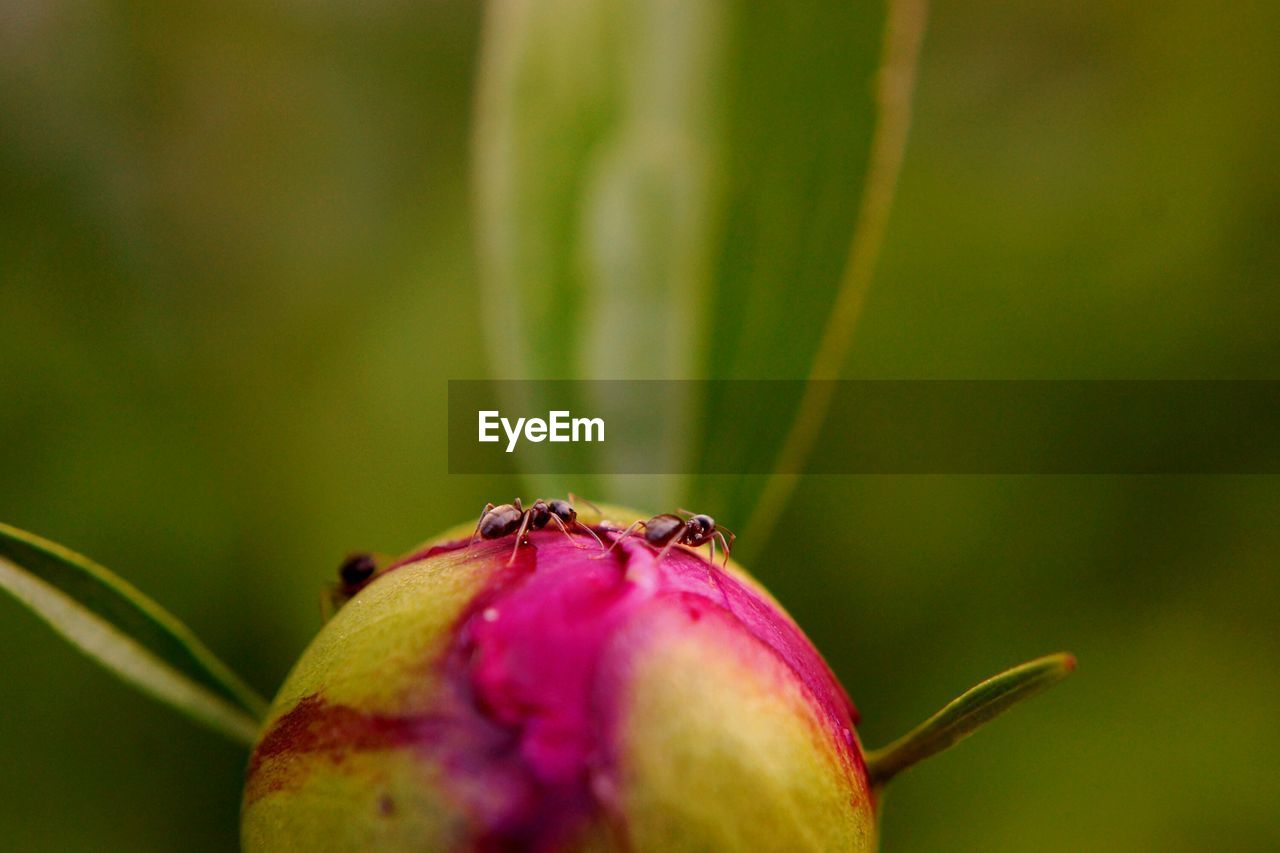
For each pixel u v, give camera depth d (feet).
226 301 0.70
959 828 0.66
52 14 0.68
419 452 0.69
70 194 0.68
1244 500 0.68
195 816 0.64
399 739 0.47
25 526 0.66
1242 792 0.66
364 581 0.52
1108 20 0.75
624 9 0.59
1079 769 0.66
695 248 0.59
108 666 0.54
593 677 0.47
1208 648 0.67
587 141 0.59
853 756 0.50
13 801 0.64
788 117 0.58
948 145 0.76
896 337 0.73
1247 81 0.72
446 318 0.72
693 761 0.47
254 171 0.72
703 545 0.51
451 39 0.74
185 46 0.70
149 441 0.67
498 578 0.48
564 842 0.47
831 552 0.68
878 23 0.57
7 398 0.66
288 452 0.68
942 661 0.67
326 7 0.73
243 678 0.66
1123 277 0.72
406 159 0.74
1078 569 0.68
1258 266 0.71
